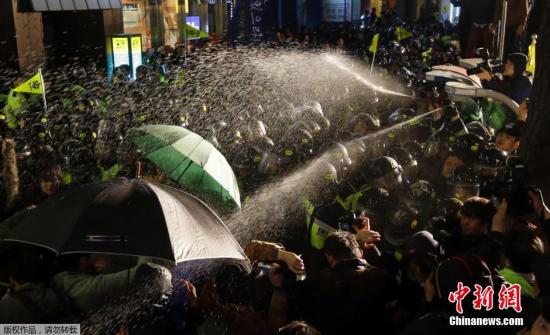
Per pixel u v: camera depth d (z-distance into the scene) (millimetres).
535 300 3211
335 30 23016
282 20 29172
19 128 8133
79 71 12570
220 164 4875
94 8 14688
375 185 4773
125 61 14641
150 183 3600
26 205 5926
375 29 24469
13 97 8695
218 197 4770
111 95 10258
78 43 15625
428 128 7125
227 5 23844
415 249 3842
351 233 4203
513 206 3938
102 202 3391
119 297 3529
